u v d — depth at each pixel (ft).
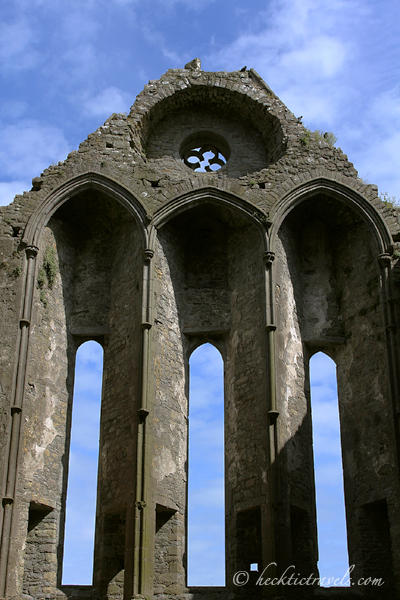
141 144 92.07
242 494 75.51
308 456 78.38
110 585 72.95
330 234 89.61
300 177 86.33
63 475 77.25
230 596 72.64
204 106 95.35
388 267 82.23
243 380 80.12
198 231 89.81
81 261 87.71
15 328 77.05
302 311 85.87
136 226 84.64
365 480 77.20
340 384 83.46
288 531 71.10
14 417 73.15
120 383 79.15
